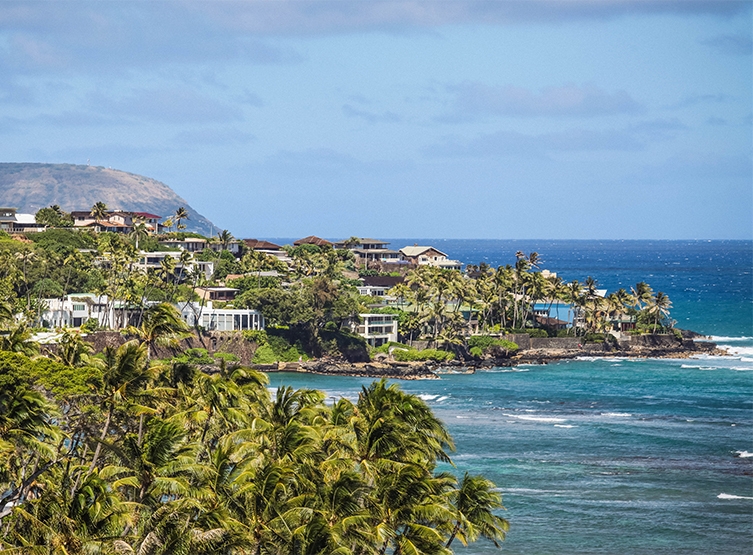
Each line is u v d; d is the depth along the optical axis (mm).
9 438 63375
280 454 62594
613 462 124875
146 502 55531
